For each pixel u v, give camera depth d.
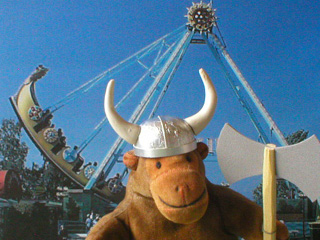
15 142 28.12
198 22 30.06
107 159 26.89
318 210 22.44
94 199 26.86
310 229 19.11
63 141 29.17
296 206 22.67
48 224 25.66
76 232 24.86
